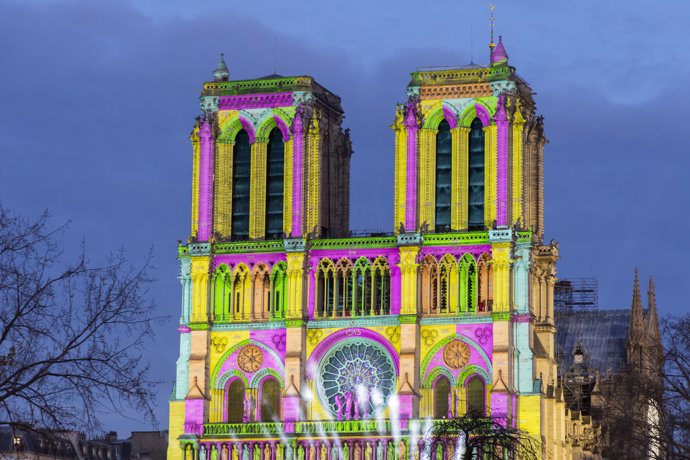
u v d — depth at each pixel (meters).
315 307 188.75
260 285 190.75
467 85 187.75
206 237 192.38
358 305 187.62
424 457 179.38
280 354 188.88
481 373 182.62
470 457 117.94
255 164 192.75
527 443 154.88
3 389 73.94
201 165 193.88
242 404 190.12
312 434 185.75
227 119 194.62
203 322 190.62
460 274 184.88
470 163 187.75
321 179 193.62
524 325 183.62
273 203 193.12
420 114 188.62
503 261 182.88
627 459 155.88
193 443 188.25
